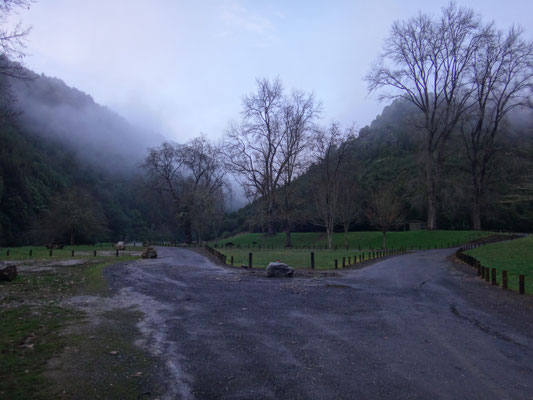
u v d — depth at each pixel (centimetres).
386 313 967
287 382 532
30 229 6962
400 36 5031
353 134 5741
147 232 10900
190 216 6600
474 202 5750
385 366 597
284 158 5659
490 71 5000
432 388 517
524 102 5072
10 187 7475
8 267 1459
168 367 583
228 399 479
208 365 594
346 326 836
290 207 6131
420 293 1288
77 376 538
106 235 8588
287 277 1739
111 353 639
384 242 5119
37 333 740
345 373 566
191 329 802
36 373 543
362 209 7012
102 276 1653
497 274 1870
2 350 625
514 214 6938
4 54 1373
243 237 7669
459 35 4819
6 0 1230
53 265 2245
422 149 6041
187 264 2419
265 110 5566
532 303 1121
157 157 6531
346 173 6994
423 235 5425
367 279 1670
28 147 9250
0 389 486
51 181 9131
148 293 1242
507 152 6738
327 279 1672
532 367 601
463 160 7125
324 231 7638
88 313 932
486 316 946
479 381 543
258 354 647
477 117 5606
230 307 1027
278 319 894
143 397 481
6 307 965
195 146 6725
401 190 7412
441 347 695
